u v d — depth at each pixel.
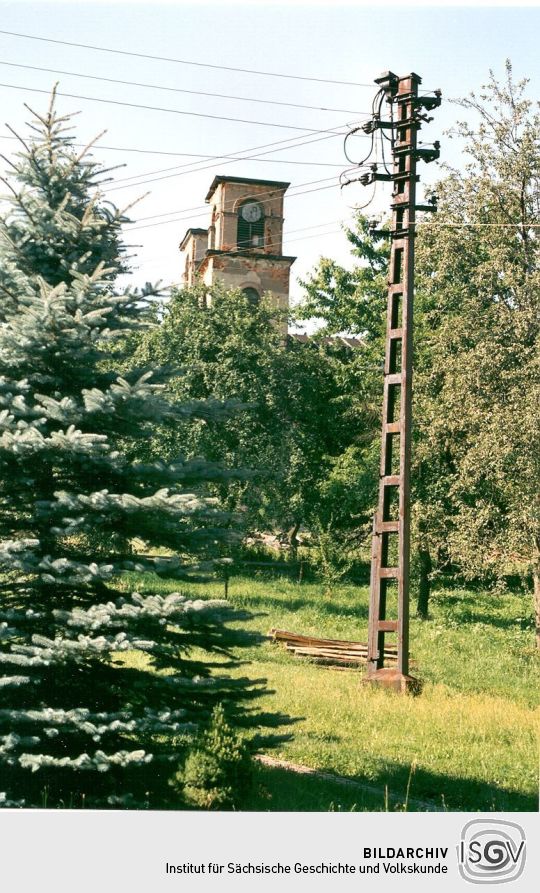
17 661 8.62
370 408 35.09
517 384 25.31
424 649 25.36
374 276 40.66
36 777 9.40
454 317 27.55
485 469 25.30
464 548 26.11
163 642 9.69
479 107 27.12
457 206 27.47
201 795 9.40
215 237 51.56
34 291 9.56
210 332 35.06
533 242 26.61
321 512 36.53
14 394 9.51
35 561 9.09
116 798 9.16
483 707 16.97
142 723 8.95
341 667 22.58
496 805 11.32
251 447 33.66
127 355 10.25
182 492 10.16
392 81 19.81
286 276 50.47
